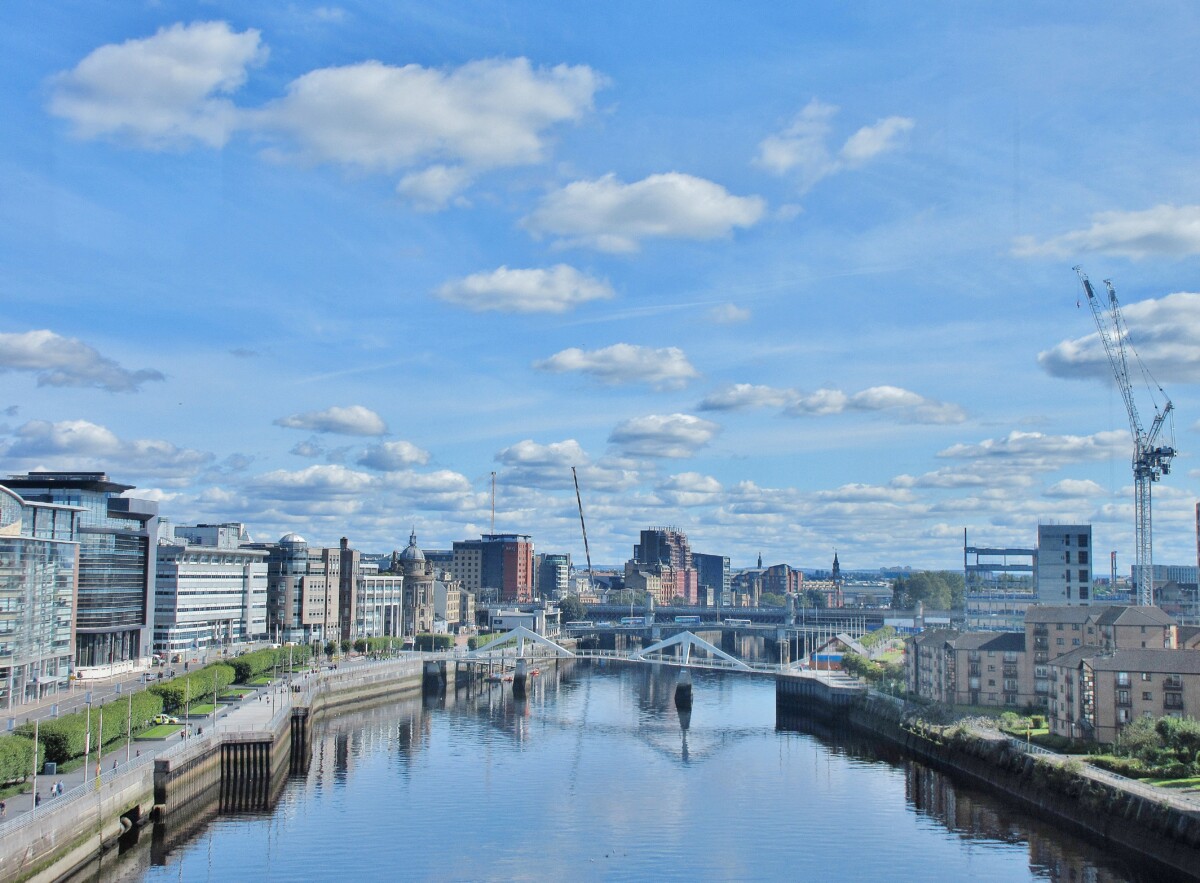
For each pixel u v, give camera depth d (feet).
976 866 558.56
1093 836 602.44
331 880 535.60
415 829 627.05
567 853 583.99
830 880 540.52
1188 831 524.93
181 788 650.02
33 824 469.98
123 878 530.68
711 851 588.09
